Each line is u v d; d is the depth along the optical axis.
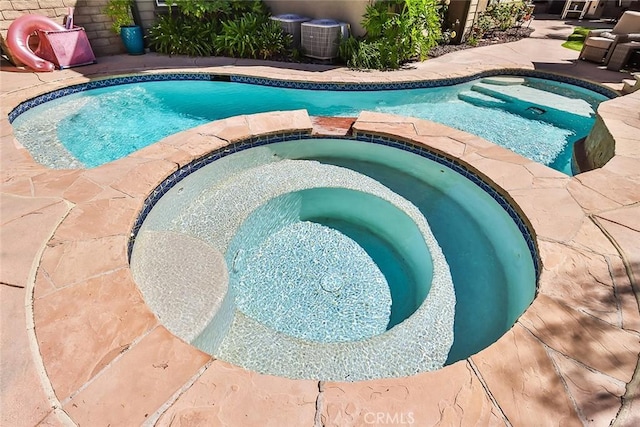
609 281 2.27
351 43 7.34
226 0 8.20
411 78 6.57
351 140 4.51
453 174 3.92
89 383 1.70
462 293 2.88
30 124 5.46
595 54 7.77
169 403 1.64
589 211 2.93
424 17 7.18
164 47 8.16
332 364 2.33
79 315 2.03
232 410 1.62
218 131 4.27
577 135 5.44
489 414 1.61
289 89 6.68
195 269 2.65
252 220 3.60
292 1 8.38
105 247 2.53
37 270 2.32
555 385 1.71
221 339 2.46
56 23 6.82
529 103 6.51
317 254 3.52
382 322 2.89
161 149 3.85
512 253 3.07
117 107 6.22
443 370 1.80
